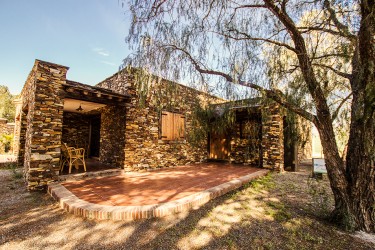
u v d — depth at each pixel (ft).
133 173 20.33
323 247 7.68
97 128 30.30
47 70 15.78
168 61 9.91
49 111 15.71
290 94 10.64
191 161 28.37
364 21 7.95
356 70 8.61
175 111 25.46
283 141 25.79
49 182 15.52
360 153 8.98
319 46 10.91
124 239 8.07
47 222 9.50
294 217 10.38
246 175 19.56
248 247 7.64
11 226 9.11
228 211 11.05
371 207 8.87
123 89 21.66
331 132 9.56
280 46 10.59
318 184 17.29
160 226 9.12
